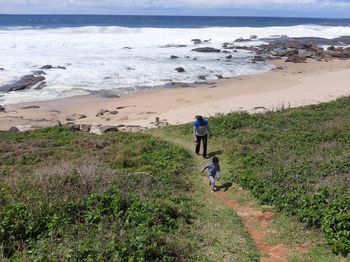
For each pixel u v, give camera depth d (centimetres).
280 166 1594
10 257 836
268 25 14288
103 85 4362
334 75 4684
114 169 1638
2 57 5538
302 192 1280
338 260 951
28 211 981
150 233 941
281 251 1019
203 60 5947
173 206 1205
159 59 5881
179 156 1866
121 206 1082
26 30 8412
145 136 2312
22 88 4119
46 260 786
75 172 1348
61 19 15100
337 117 2469
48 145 2161
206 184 1564
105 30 8738
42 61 5381
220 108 3381
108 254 834
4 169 1708
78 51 6303
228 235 1089
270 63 5847
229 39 8656
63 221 971
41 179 1248
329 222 1057
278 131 2231
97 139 2228
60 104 3719
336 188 1255
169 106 3650
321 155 1692
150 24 13062
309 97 3656
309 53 6762
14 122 3180
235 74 5069
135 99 3891
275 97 3716
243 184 1487
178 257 916
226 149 1969
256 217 1218
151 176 1523
